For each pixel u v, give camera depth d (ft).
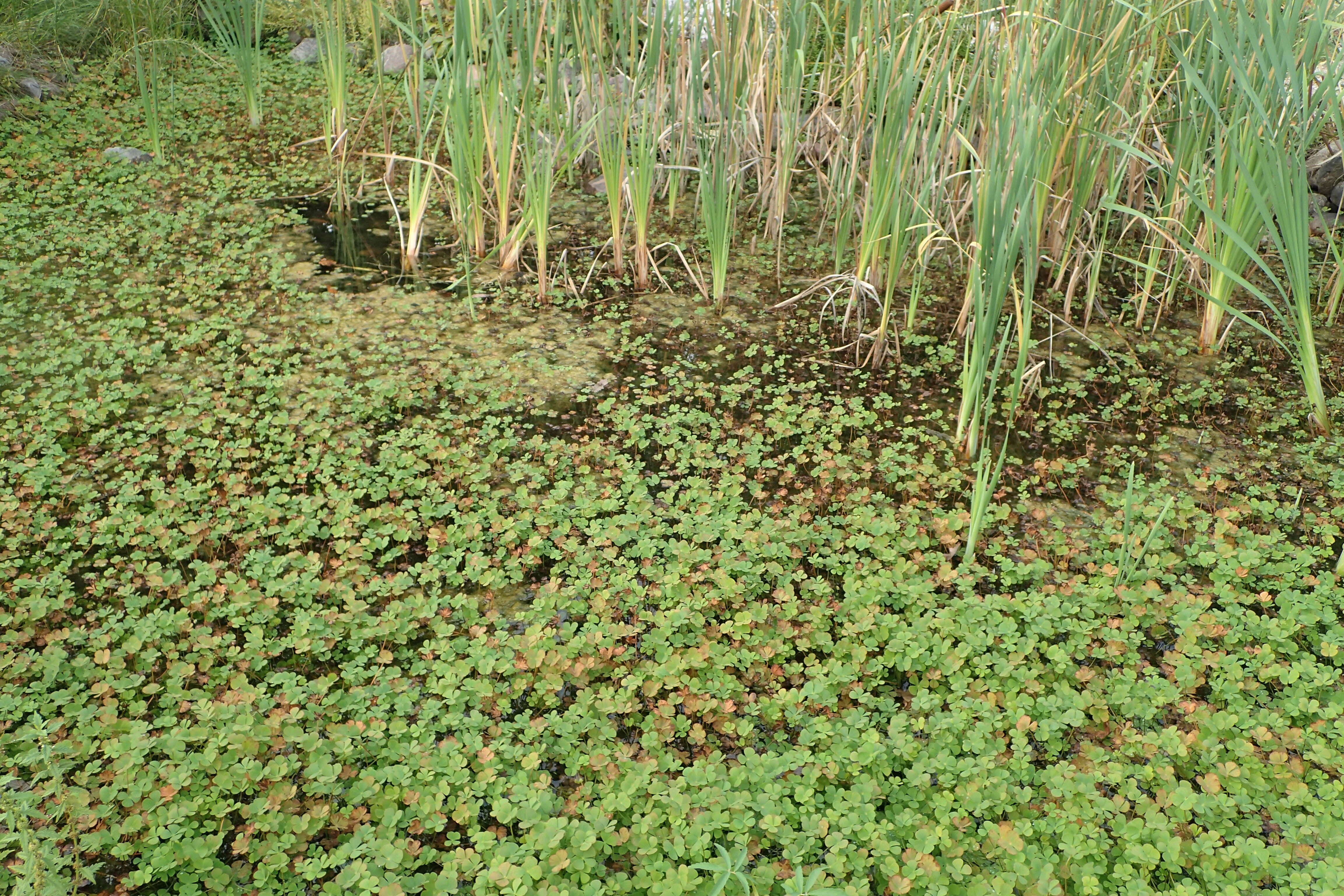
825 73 22.48
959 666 12.27
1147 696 11.89
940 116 19.16
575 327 20.26
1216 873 9.89
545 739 11.50
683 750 11.57
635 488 15.52
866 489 15.61
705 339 20.01
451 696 11.80
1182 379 18.61
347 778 11.02
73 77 30.68
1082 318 20.57
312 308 20.53
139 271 21.50
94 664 12.14
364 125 27.27
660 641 12.67
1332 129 23.35
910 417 17.61
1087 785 10.62
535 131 22.27
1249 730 11.46
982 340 15.43
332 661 12.66
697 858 10.00
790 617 13.12
